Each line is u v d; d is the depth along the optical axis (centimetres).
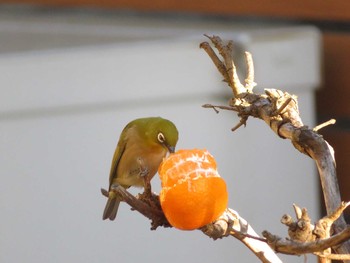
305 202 1012
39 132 1011
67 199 1012
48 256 1013
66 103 1004
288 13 1064
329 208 408
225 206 403
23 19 1130
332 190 410
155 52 999
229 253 996
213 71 995
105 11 1115
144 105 1005
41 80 1005
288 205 1011
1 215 1016
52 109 1005
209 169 405
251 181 1009
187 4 1084
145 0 1091
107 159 1006
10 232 1016
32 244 1014
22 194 1015
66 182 1012
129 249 1006
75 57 1000
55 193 1012
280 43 1000
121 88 1003
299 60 1005
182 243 1002
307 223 378
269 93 455
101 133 1006
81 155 1009
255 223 1009
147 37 1071
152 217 428
